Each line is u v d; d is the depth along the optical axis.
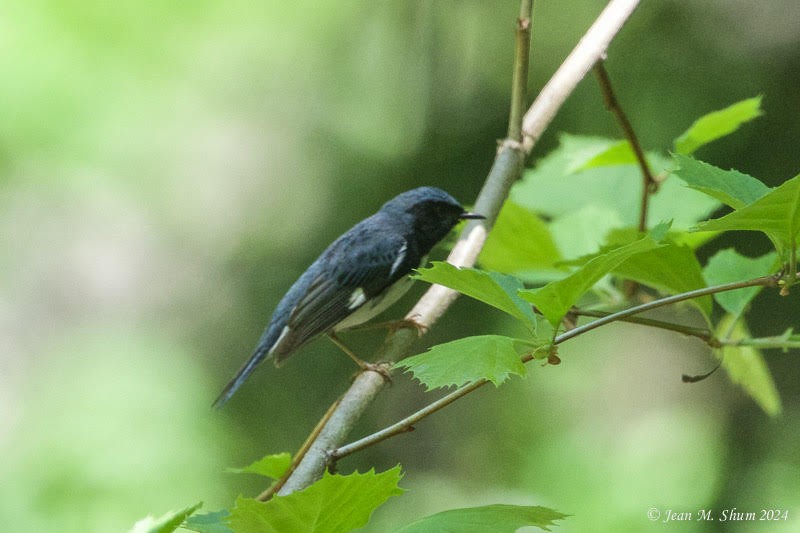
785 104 10.59
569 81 6.12
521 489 11.38
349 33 13.29
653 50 10.66
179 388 13.03
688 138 5.94
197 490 12.03
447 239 9.54
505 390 13.02
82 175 14.78
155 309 16.61
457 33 11.65
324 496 3.04
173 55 14.67
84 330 14.88
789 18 10.73
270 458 4.32
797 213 3.42
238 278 13.81
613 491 10.60
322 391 12.95
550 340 3.63
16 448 12.14
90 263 18.88
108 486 11.72
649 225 6.37
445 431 13.51
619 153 6.21
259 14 14.70
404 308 12.65
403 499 13.10
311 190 13.05
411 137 12.14
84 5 14.40
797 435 12.00
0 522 11.26
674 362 13.14
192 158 15.38
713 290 3.69
